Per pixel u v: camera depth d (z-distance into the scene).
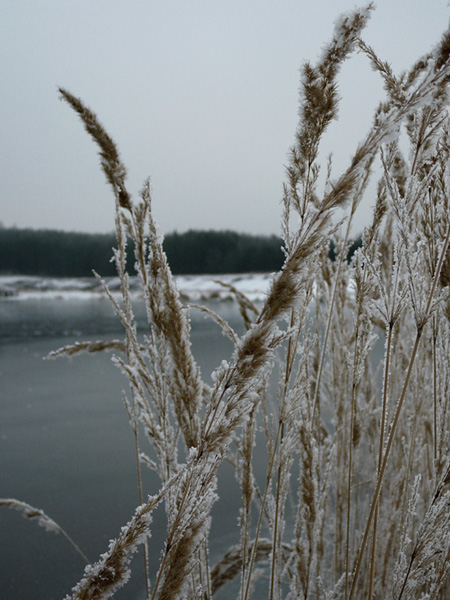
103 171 1.50
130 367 1.66
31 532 4.36
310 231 0.81
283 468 1.71
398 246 1.18
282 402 1.57
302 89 1.08
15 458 6.18
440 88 0.86
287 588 3.24
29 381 11.07
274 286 0.81
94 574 0.87
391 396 2.34
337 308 2.18
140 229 1.48
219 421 0.85
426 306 1.10
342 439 2.33
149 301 1.48
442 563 1.33
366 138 0.79
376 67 1.22
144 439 6.90
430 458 2.32
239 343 0.83
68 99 1.49
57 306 37.19
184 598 1.21
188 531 0.91
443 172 1.28
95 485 5.31
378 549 2.11
